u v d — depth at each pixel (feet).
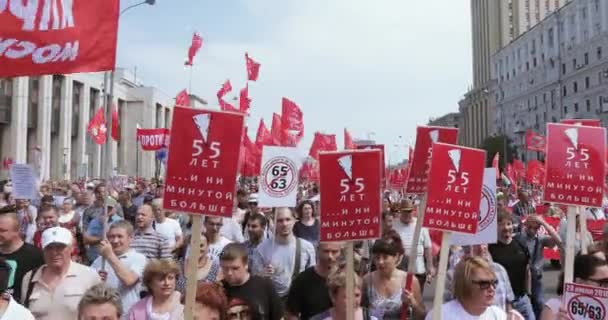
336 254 17.84
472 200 14.93
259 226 26.27
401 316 17.69
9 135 131.95
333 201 14.10
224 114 13.51
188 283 12.95
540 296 25.66
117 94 192.95
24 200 33.68
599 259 13.55
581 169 17.52
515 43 327.06
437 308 13.82
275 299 17.47
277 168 28.27
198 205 13.41
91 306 12.13
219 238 24.49
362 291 17.80
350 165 14.06
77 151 162.09
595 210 45.16
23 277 17.04
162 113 223.10
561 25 271.49
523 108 316.60
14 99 132.57
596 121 21.94
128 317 16.26
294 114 48.24
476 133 412.16
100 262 20.07
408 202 27.91
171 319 15.96
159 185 67.10
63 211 37.27
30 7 17.26
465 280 13.55
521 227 36.45
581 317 11.66
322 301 17.74
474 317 13.60
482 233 19.27
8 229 17.94
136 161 199.11
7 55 17.24
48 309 15.88
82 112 163.94
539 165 80.59
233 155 13.48
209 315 13.52
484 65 399.65
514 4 374.63
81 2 17.46
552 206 50.52
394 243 18.56
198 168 13.47
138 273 18.99
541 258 26.03
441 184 14.83
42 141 141.90
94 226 31.17
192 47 55.06
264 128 56.65
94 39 17.49
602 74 235.20
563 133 17.65
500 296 18.88
